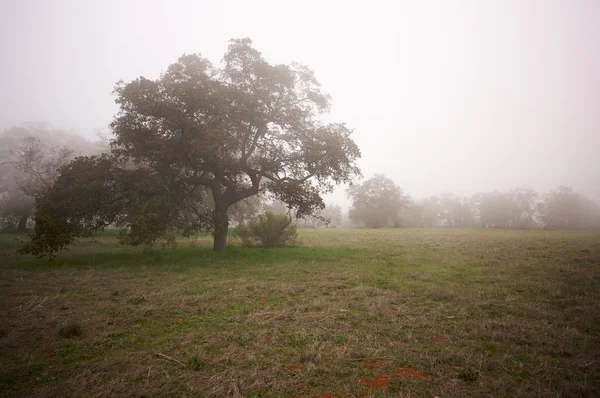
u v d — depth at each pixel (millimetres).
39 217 14789
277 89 19531
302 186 18781
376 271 13492
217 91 16875
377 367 5035
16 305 8625
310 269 14008
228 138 16625
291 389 4379
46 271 13641
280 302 8836
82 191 15789
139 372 4879
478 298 9008
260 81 19359
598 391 4203
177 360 5262
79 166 16266
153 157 17547
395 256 18297
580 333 6301
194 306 8516
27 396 4238
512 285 10508
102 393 4277
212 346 5871
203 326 6953
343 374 4793
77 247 23125
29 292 9977
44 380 4680
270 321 7234
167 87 16312
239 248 22203
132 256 18094
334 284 10914
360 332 6457
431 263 15555
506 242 26328
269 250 20547
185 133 16656
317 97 20266
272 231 23469
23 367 5078
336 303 8586
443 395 4195
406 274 12766
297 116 19469
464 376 4656
